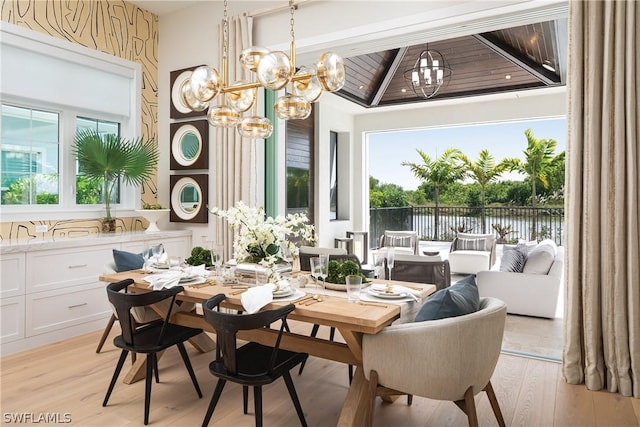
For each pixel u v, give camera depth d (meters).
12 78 3.61
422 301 2.45
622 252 2.51
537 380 2.72
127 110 4.66
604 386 2.60
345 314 1.92
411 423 2.21
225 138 4.41
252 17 4.22
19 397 2.47
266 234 2.46
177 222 4.78
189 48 4.73
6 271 3.16
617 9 2.51
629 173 2.48
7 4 3.55
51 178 4.04
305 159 6.60
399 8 3.48
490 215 7.18
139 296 2.21
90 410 2.32
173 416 2.27
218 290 2.44
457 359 1.74
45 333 3.41
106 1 4.39
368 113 7.46
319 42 3.92
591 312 2.59
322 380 2.78
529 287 3.96
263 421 2.23
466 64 5.37
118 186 4.67
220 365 2.05
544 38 4.44
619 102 2.51
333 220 7.30
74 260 3.62
